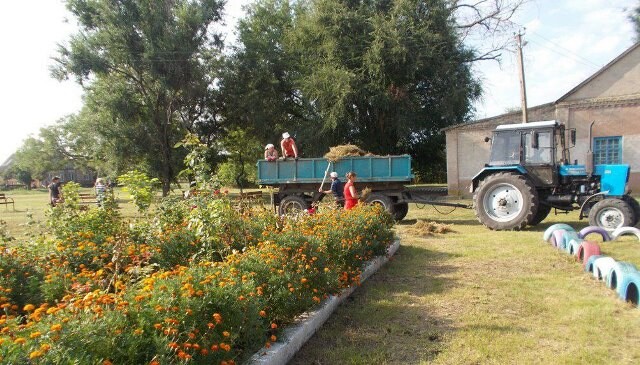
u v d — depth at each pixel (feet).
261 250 14.80
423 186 88.53
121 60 81.61
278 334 12.65
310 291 14.96
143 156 89.45
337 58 78.33
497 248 27.71
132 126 86.94
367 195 35.42
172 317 9.07
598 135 63.10
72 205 20.58
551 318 15.35
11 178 233.55
